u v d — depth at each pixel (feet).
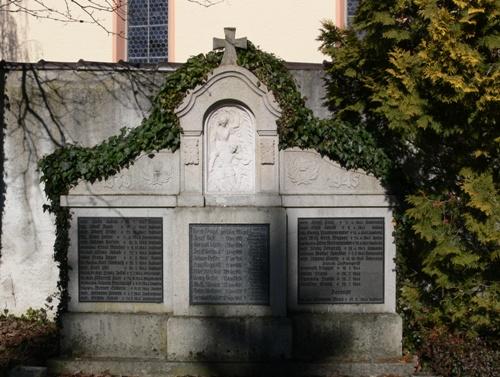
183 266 25.76
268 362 25.40
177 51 43.24
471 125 24.23
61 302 26.55
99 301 26.35
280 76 25.90
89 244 26.35
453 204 25.39
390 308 26.48
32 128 30.04
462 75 23.22
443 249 24.77
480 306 24.98
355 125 27.63
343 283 26.43
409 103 24.07
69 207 26.30
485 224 24.71
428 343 25.85
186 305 25.79
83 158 26.27
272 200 25.73
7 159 30.14
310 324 26.03
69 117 30.07
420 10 24.04
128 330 25.96
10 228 30.22
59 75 30.07
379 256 26.48
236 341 25.57
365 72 27.81
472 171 25.35
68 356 26.04
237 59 25.76
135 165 26.13
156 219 26.17
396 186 26.32
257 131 25.70
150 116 26.73
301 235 26.35
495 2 22.97
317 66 29.84
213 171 26.17
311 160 26.22
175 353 25.61
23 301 30.27
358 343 26.07
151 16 44.68
